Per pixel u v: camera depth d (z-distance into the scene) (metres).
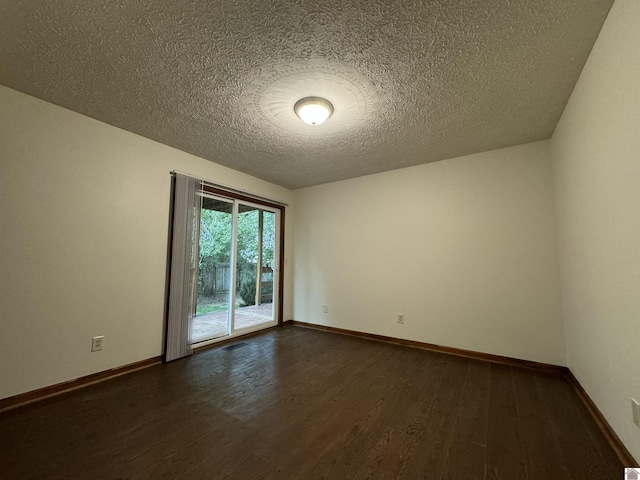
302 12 1.31
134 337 2.53
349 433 1.60
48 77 1.79
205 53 1.58
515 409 1.87
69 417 1.75
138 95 1.98
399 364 2.70
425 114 2.21
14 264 1.90
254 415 1.79
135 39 1.48
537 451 1.45
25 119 1.96
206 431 1.61
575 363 2.19
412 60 1.62
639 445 1.25
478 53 1.56
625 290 1.33
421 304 3.27
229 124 2.39
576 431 1.63
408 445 1.50
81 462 1.35
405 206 3.46
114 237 2.42
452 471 1.31
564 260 2.36
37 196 2.01
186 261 2.92
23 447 1.46
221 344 3.33
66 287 2.13
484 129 2.46
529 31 1.41
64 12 1.31
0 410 1.81
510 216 2.81
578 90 1.79
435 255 3.21
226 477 1.27
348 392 2.11
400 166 3.44
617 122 1.31
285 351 3.08
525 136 2.60
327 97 1.98
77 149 2.21
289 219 4.51
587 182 1.74
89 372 2.24
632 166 1.21
